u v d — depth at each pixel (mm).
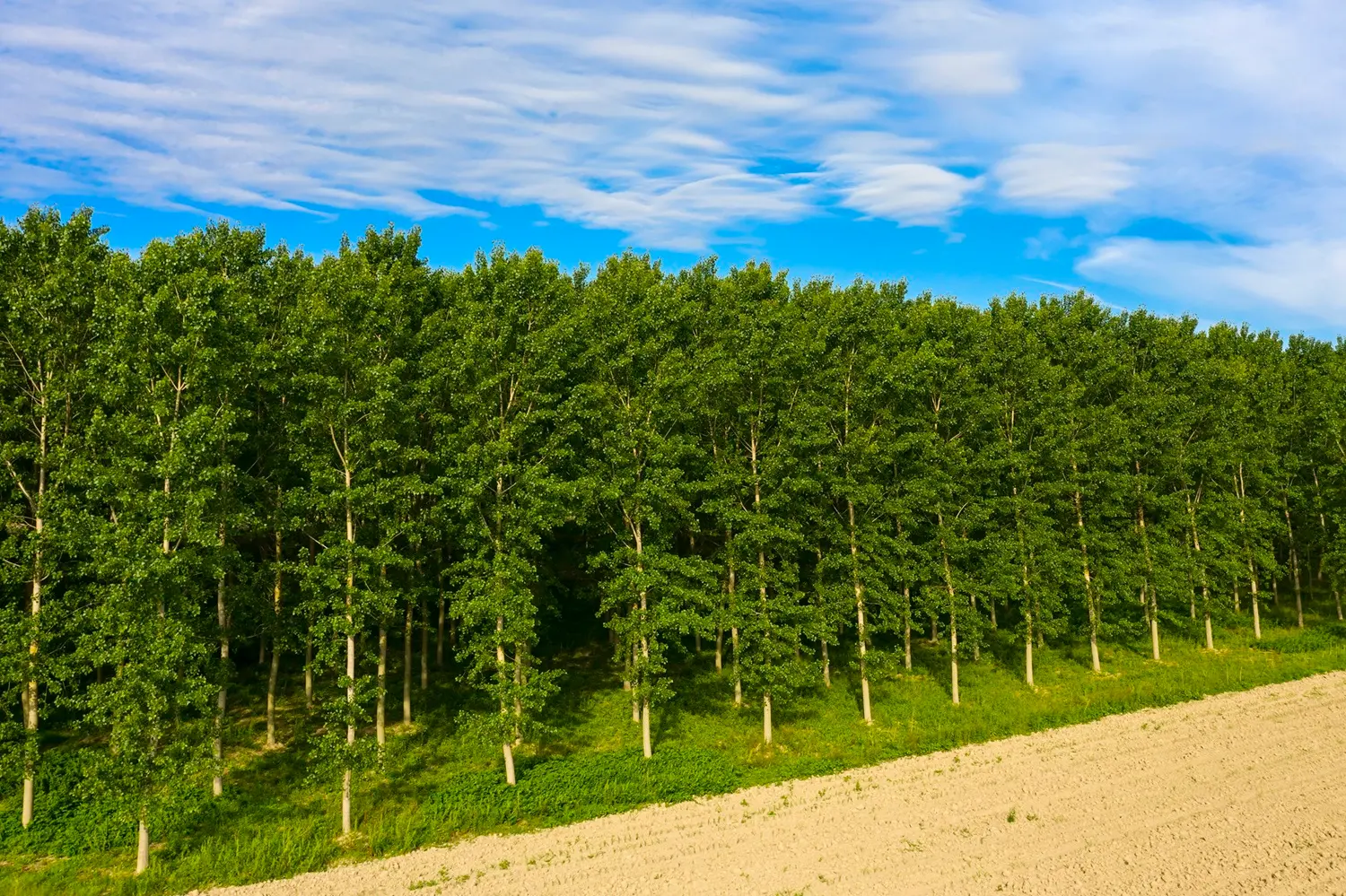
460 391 28422
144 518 22797
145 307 22672
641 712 32250
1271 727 31891
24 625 23672
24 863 22297
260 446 29312
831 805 25688
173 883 20969
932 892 20078
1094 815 24312
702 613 34500
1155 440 41938
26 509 27391
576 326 29875
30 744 23656
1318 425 46812
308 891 20688
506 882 21062
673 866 21734
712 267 40844
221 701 27219
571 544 46469
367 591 25219
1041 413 38562
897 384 33531
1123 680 39312
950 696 36875
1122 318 45625
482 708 34281
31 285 25422
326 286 26672
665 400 30859
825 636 32406
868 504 33500
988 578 38000
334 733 24297
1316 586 59031
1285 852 21688
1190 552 44031
